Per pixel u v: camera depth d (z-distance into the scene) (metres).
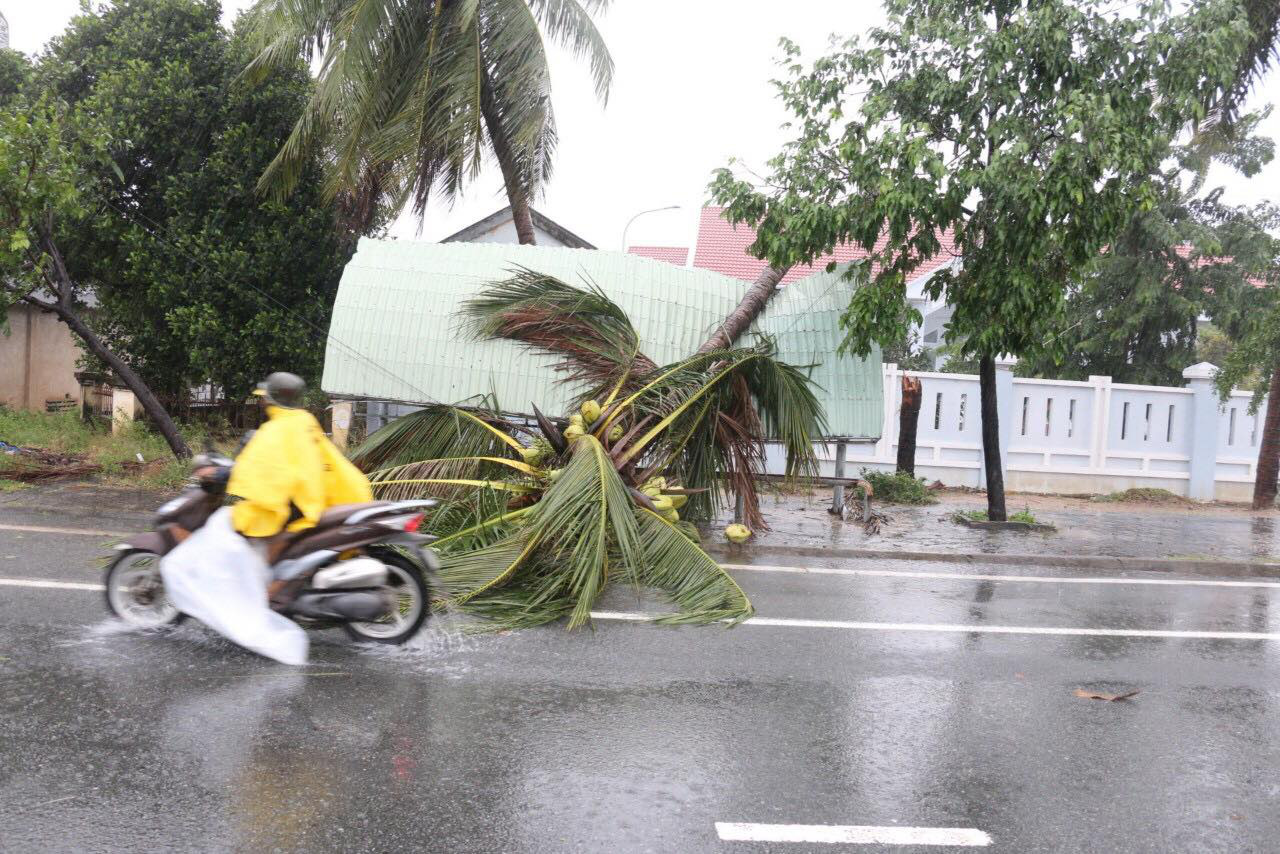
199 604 5.16
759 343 10.46
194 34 14.55
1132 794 4.04
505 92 14.36
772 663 5.67
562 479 6.98
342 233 14.77
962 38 9.62
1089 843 3.59
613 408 8.70
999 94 9.61
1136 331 20.23
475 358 10.70
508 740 4.30
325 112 12.97
